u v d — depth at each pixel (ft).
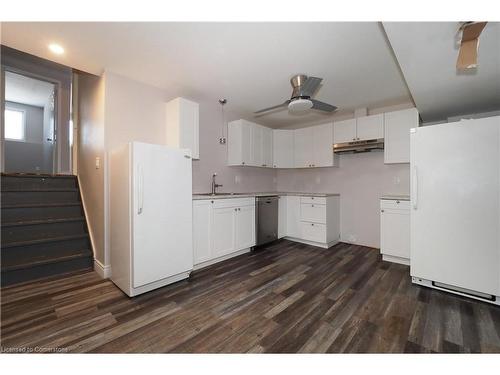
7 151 15.52
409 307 6.47
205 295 7.16
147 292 7.31
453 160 7.13
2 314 6.04
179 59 7.77
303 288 7.65
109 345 4.91
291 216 13.62
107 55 7.55
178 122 9.64
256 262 10.16
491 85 7.82
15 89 15.76
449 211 7.20
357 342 5.03
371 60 7.82
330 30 6.26
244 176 14.38
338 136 12.67
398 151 10.72
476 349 4.82
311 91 8.42
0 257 8.00
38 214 9.77
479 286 6.73
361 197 12.94
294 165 14.58
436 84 7.77
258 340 5.10
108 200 8.50
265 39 6.68
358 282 8.13
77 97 12.27
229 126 13.25
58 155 14.14
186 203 8.18
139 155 6.97
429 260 7.56
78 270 9.00
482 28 4.54
